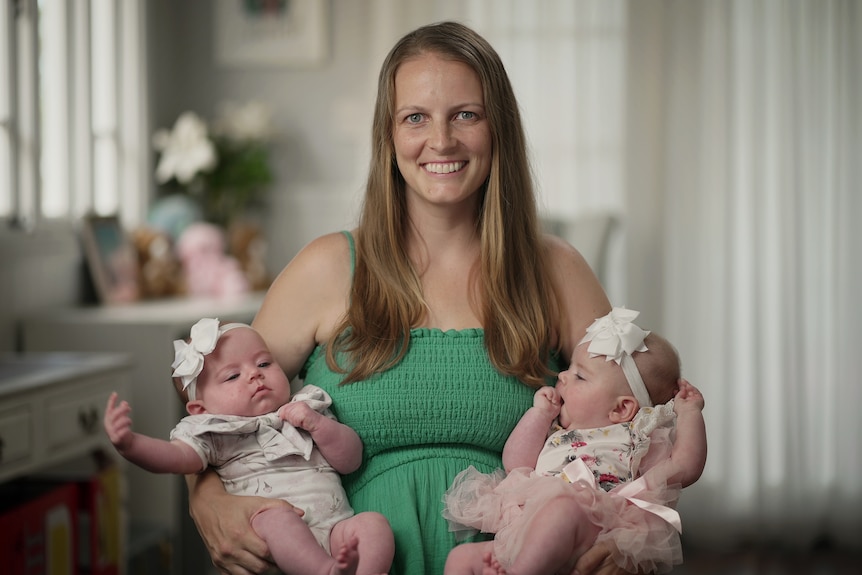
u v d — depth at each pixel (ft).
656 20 15.05
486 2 15.33
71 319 11.39
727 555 14.33
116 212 13.99
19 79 11.48
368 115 16.24
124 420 5.31
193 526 11.90
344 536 5.41
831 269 14.80
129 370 10.48
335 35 16.33
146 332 11.27
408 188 6.17
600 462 5.71
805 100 14.76
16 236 11.29
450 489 5.69
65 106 12.69
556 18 15.29
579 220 13.57
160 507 11.17
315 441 5.71
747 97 14.82
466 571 5.34
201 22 16.46
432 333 5.92
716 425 14.84
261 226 16.44
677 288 15.01
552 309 6.23
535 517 5.27
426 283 6.10
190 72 16.51
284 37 16.29
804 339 14.84
